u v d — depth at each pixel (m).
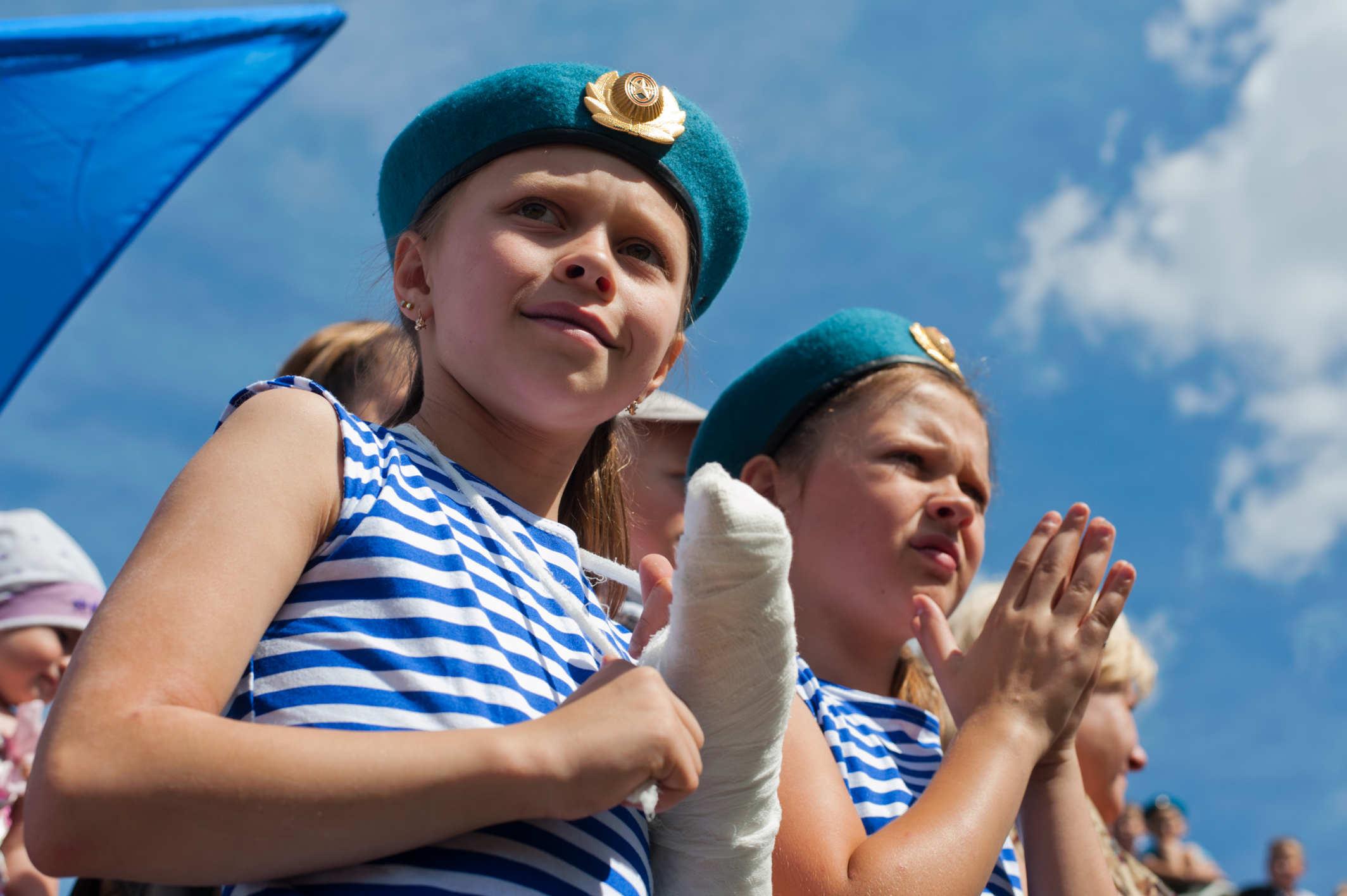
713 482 1.46
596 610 1.85
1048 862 2.16
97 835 1.17
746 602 1.46
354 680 1.41
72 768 1.17
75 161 3.12
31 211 3.10
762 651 1.49
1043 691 2.11
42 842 1.17
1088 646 2.16
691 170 2.04
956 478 2.78
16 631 3.23
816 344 2.98
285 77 3.31
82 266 3.14
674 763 1.35
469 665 1.48
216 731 1.21
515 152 1.91
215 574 1.34
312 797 1.21
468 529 1.69
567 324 1.77
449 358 1.86
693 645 1.48
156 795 1.17
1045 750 2.08
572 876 1.42
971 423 2.88
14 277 3.09
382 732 1.28
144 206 3.19
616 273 1.82
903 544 2.65
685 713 1.40
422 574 1.53
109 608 1.30
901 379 2.87
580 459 2.30
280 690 1.40
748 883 1.58
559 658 1.62
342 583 1.48
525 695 1.51
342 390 3.14
